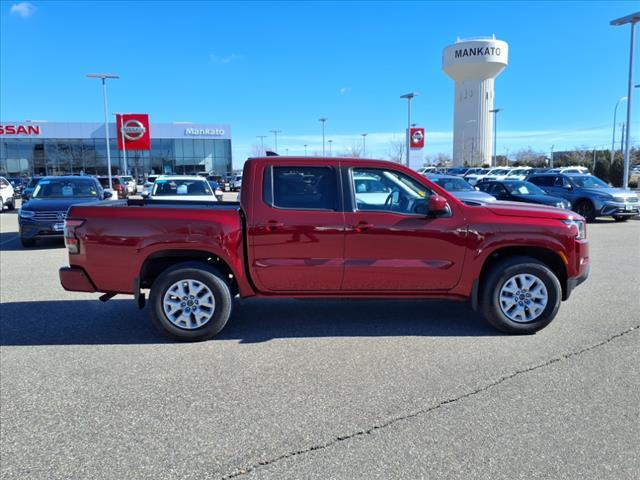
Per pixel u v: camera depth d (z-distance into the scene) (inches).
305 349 192.4
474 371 170.1
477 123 2874.0
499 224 201.9
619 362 176.7
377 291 205.3
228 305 201.3
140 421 138.3
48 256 421.4
